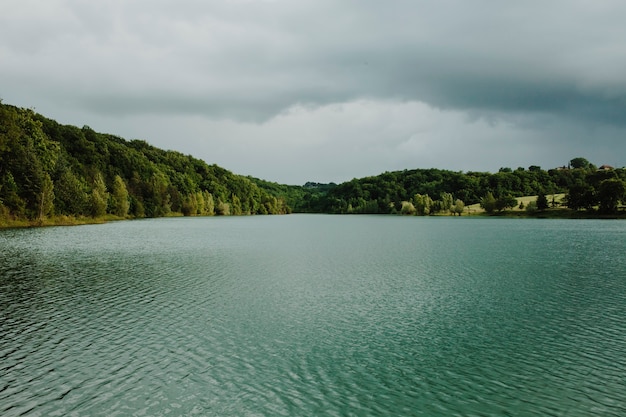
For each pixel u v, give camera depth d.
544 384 16.56
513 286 34.50
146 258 50.81
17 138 100.06
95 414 14.25
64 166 118.88
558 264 46.59
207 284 35.16
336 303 28.91
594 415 14.27
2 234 79.75
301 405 15.02
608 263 47.19
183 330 22.77
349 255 56.06
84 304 27.94
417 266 45.78
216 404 15.01
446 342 21.27
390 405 15.06
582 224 130.12
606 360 18.77
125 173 184.88
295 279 37.75
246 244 71.50
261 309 27.23
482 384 16.62
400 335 22.31
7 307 26.94
